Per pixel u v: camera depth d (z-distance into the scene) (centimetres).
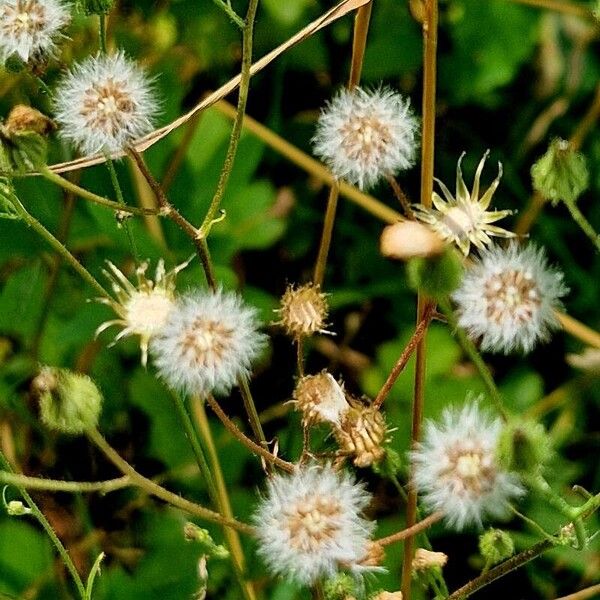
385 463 27
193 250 33
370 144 28
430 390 32
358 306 35
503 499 25
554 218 36
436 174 36
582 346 34
